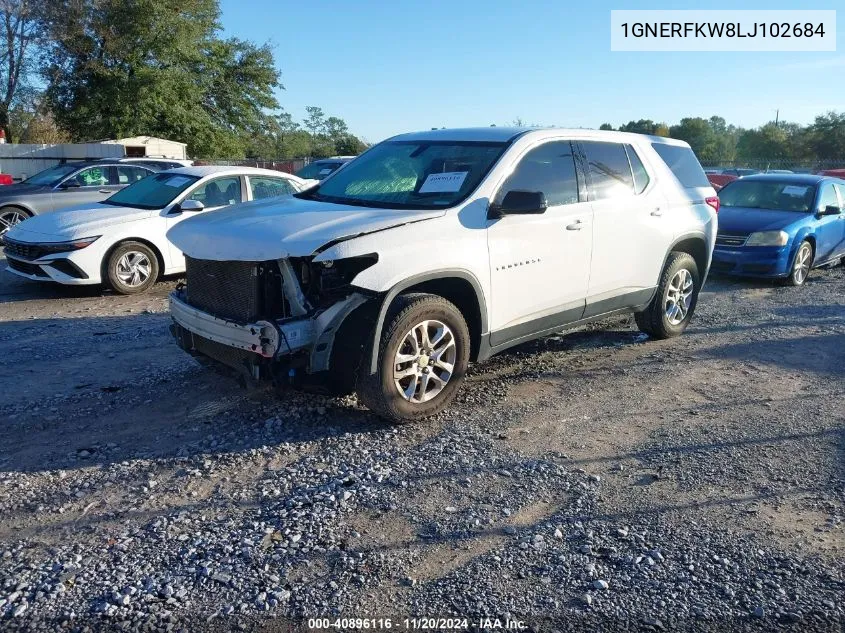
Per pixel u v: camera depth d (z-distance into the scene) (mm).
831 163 34219
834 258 11969
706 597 3135
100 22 35719
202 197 9891
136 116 37062
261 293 4441
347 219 4621
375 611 3018
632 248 6273
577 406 5332
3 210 12805
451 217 4883
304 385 4641
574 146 5914
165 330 7402
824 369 6289
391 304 4633
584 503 3889
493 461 4367
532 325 5578
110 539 3521
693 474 4246
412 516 3734
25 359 6352
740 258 10398
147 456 4410
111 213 9414
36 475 4164
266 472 4203
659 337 7176
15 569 3281
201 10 39469
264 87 44844
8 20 36438
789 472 4285
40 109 39500
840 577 3283
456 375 5035
